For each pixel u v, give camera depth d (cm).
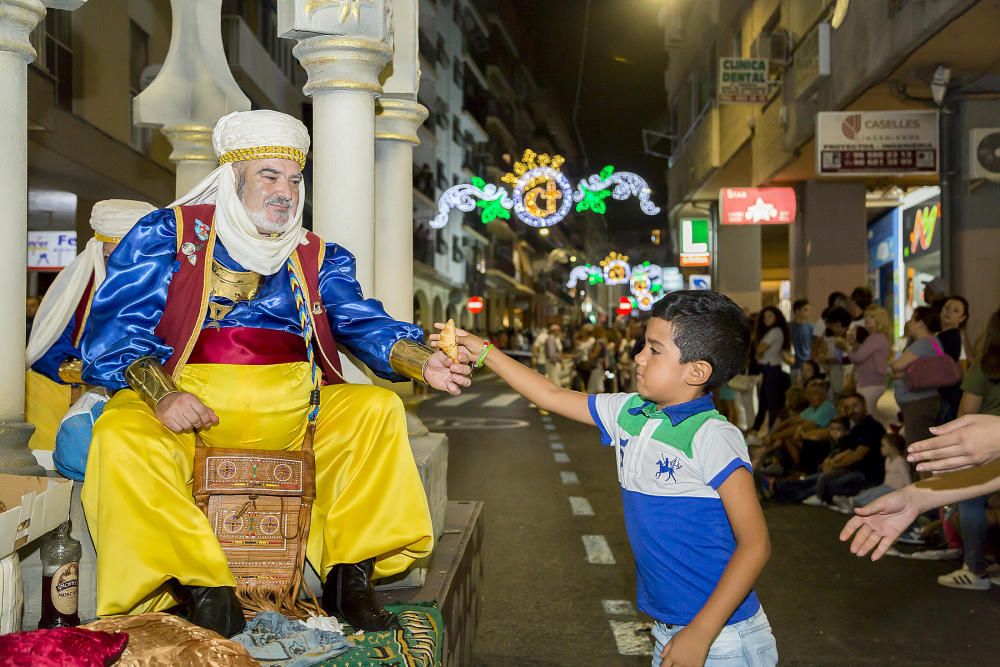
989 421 215
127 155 1541
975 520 577
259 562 302
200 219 319
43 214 1728
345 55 422
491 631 490
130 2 1591
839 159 1247
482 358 301
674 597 240
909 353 771
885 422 1302
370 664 267
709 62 2522
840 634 490
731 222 1855
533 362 2302
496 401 2181
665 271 5650
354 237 427
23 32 329
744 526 225
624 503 255
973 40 1036
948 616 522
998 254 1180
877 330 988
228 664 238
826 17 1412
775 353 1242
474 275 5297
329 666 263
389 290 520
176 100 648
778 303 3550
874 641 480
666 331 242
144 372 296
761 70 1652
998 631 496
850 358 1005
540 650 461
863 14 1223
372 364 343
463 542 431
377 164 520
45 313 425
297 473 307
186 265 314
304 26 414
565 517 782
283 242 321
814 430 907
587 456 1165
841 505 811
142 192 1620
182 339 309
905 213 2220
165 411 283
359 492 314
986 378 581
